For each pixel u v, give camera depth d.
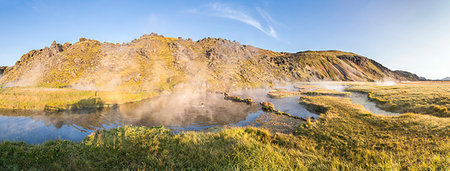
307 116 29.59
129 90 61.22
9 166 6.80
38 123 24.23
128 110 34.28
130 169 7.02
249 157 7.66
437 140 11.65
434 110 24.50
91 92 43.69
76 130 22.09
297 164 7.07
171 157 8.10
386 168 6.60
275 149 9.75
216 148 9.53
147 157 7.84
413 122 16.58
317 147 13.22
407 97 37.06
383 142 12.68
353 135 15.13
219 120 27.77
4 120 25.17
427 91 42.62
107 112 32.00
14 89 41.31
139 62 97.44
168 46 136.12
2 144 8.42
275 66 171.75
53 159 7.79
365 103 39.69
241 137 12.48
